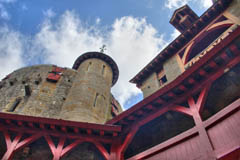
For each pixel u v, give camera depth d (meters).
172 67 13.98
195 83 7.09
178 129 8.16
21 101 13.68
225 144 4.99
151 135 8.91
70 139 8.56
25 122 8.21
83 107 13.44
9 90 15.22
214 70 6.80
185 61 13.31
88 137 8.32
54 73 16.95
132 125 8.20
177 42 14.49
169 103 7.49
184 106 7.49
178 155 5.98
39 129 8.32
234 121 5.12
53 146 7.81
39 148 8.71
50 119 8.09
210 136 5.51
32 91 14.47
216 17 12.96
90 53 19.28
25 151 8.42
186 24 16.80
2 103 13.91
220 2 12.37
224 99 7.36
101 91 15.94
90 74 16.86
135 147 9.15
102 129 8.09
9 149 7.52
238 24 10.71
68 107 13.50
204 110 7.84
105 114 15.05
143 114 8.07
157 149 6.68
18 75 17.11
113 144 8.29
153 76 15.30
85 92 14.77
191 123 7.97
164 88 7.31
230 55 6.45
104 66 18.94
